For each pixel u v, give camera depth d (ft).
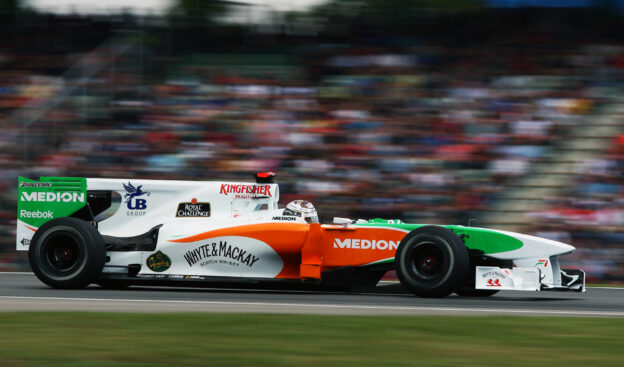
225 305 86.53
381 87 183.01
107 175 170.71
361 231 100.17
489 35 187.93
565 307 90.74
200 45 196.34
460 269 92.84
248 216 106.11
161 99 185.68
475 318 75.82
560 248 95.30
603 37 183.42
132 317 75.15
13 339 63.21
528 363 54.95
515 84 178.70
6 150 175.42
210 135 176.24
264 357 56.13
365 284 100.99
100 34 197.57
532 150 163.73
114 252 106.93
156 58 194.39
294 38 195.11
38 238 105.60
